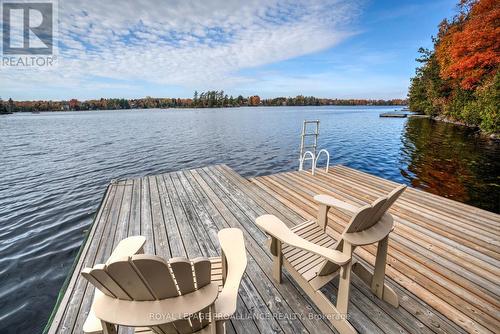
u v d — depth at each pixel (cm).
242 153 1105
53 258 359
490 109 1234
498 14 1320
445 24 2339
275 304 165
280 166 888
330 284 182
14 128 2445
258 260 214
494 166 726
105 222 290
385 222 152
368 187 409
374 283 169
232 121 2920
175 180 445
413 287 180
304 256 171
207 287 98
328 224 284
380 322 149
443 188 552
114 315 86
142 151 1171
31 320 252
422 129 1697
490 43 1371
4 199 588
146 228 275
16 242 402
